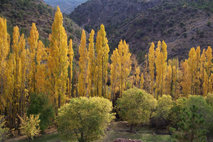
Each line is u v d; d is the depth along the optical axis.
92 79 30.89
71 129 16.75
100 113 16.56
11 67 26.11
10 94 26.20
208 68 38.22
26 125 20.05
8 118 26.34
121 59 34.69
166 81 44.09
